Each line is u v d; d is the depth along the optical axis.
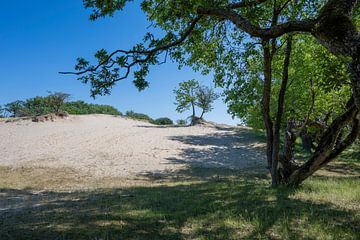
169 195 9.27
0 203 8.81
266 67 10.46
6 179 15.22
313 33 3.98
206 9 5.48
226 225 5.64
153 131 35.53
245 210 6.57
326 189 9.74
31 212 7.18
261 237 4.98
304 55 14.39
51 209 7.52
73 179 15.80
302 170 10.20
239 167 20.52
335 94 15.23
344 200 7.90
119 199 8.80
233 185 11.80
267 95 10.98
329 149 9.55
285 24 4.32
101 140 28.47
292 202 7.63
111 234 5.19
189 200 8.16
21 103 43.16
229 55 9.46
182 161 22.03
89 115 45.62
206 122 43.50
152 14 7.69
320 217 6.05
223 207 7.09
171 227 5.61
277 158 10.92
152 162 21.31
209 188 10.84
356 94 3.47
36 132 30.91
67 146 25.50
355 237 4.87
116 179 16.12
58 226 5.68
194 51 9.05
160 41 7.21
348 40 3.54
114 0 6.80
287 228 5.35
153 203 7.91
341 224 5.66
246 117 22.06
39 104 43.41
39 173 17.02
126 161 21.25
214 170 19.22
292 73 15.91
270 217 6.09
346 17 3.67
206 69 10.62
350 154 26.69
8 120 36.22
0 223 6.01
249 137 33.78
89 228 5.52
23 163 19.42
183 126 41.66
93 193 10.60
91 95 6.73
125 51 6.68
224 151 26.41
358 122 8.91
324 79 9.18
